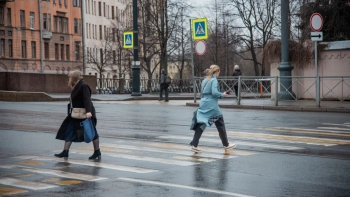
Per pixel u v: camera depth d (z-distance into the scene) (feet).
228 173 36.06
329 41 113.60
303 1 117.80
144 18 230.89
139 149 46.75
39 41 307.58
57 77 147.33
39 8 306.55
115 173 36.27
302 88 99.35
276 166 38.58
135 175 35.47
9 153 45.73
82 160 41.70
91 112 41.78
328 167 38.14
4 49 281.74
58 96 128.57
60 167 38.83
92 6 363.76
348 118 75.05
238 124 66.85
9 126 66.23
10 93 122.01
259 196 29.48
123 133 58.34
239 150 45.91
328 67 106.32
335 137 54.24
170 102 120.67
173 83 178.29
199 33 104.78
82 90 41.86
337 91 96.02
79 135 42.01
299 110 89.25
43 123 69.77
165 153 44.50
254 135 55.72
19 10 292.61
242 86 104.06
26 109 92.53
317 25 90.38
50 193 30.53
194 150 44.98
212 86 44.86
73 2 339.77
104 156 43.29
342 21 116.67
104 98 132.46
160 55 231.09
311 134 56.59
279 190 30.99
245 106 95.55
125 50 245.65
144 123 68.90
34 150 47.32
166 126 65.26
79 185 32.53
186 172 36.47
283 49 104.42
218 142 50.72
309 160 41.01
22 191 31.09
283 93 101.35
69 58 334.03
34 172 36.88
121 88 183.83
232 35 230.48
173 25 219.20
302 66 109.60
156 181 33.45
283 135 55.72
